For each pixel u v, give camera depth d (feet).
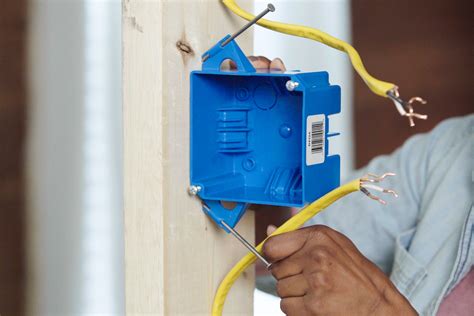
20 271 6.30
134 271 2.27
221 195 2.27
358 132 5.91
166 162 2.18
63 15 5.95
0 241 6.20
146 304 2.26
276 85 2.32
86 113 6.11
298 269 2.31
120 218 6.24
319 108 2.18
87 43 6.01
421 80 5.75
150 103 2.17
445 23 5.62
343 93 5.90
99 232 6.28
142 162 2.21
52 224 6.26
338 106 2.30
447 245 3.76
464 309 3.58
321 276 2.27
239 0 2.48
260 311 4.64
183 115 2.23
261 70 2.45
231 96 2.39
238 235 2.31
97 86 6.08
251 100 2.37
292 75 2.12
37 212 6.25
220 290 2.40
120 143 6.16
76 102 6.08
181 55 2.20
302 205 2.13
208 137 2.31
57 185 6.21
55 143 6.13
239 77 2.37
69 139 6.13
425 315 3.68
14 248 6.24
